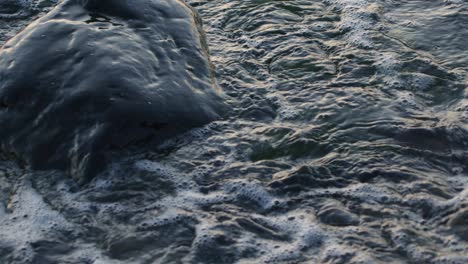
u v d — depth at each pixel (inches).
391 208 171.8
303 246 162.6
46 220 172.6
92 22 214.1
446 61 230.1
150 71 201.5
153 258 160.2
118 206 175.9
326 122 202.4
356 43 240.5
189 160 189.9
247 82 221.3
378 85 218.5
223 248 162.4
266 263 158.2
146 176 184.7
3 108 195.9
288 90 217.3
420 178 180.7
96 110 189.6
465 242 160.4
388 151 190.1
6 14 261.3
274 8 263.1
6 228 170.2
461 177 182.2
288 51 237.0
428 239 161.9
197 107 201.5
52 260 160.7
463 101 210.4
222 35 249.1
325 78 222.7
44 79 196.2
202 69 213.6
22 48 204.4
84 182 183.3
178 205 175.8
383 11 260.8
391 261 156.2
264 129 200.7
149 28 215.9
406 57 230.8
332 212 171.2
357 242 161.9
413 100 211.0
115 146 188.1
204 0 272.5
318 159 189.2
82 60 199.2
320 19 256.1
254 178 182.7
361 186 179.0
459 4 262.7
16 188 183.0
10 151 193.2
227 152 192.7
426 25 250.4
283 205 174.7
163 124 194.4
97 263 159.5
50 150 188.9
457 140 193.2
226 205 175.5
